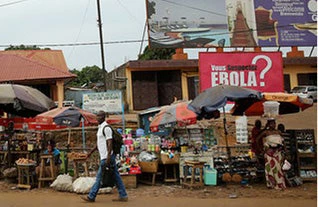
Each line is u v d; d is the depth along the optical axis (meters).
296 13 27.14
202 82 18.05
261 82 18.38
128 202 8.98
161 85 28.67
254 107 12.59
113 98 15.28
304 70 30.88
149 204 8.77
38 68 26.75
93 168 12.48
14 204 8.94
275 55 18.52
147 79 28.42
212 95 10.66
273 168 10.57
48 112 12.50
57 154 11.66
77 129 18.22
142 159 11.34
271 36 26.84
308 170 11.69
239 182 11.12
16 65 26.98
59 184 10.44
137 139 12.19
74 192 10.23
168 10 25.72
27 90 12.00
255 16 26.75
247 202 8.94
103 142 8.77
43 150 12.16
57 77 26.02
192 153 11.23
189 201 9.10
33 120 15.09
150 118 14.63
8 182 11.80
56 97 26.64
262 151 11.20
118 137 8.88
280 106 12.39
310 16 27.23
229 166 11.28
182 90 28.56
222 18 26.34
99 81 45.66
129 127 17.70
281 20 27.02
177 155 11.29
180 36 25.78
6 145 12.70
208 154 11.23
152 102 28.31
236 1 26.61
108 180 8.86
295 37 27.03
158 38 25.59
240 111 12.37
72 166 13.23
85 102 15.27
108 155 8.62
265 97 10.98
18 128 15.41
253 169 11.46
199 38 25.97
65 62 29.30
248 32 26.59
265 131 11.05
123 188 9.05
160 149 11.73
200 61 18.11
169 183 11.48
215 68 18.16
